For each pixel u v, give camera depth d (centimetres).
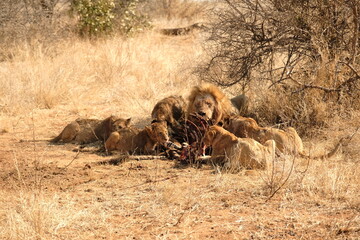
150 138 1298
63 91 1998
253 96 1562
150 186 1008
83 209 884
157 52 2744
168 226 809
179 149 1252
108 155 1312
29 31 2852
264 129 1192
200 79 1742
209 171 1107
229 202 902
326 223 804
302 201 902
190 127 1284
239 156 1090
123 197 948
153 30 3678
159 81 2166
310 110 1358
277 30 1438
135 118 1705
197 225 812
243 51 1552
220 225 809
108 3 3256
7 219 827
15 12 2856
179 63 2398
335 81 1359
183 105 1498
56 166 1178
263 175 1028
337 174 980
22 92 1953
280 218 831
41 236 764
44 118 1747
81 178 1084
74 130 1453
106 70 2331
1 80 2041
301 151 1152
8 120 1697
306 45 1413
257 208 877
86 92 2067
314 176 1002
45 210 824
